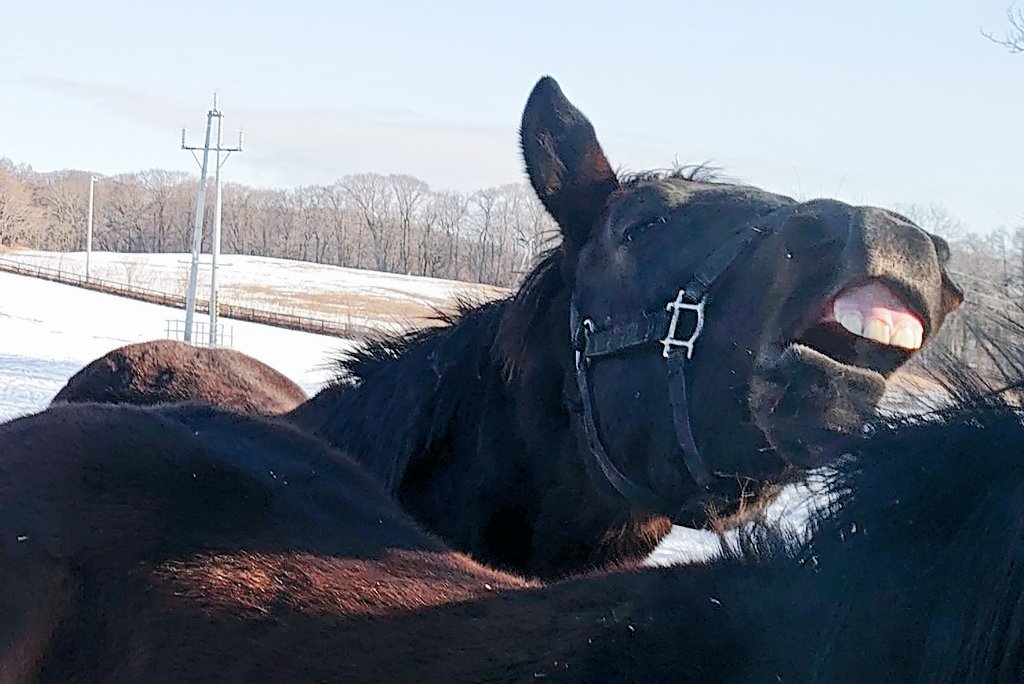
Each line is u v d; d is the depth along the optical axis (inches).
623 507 121.5
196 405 110.6
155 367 187.9
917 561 52.2
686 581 66.3
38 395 674.2
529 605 72.5
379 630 71.9
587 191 122.6
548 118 124.9
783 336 91.9
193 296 1216.8
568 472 125.0
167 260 3157.0
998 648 46.0
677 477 106.4
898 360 87.7
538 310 125.6
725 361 99.0
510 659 65.4
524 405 126.5
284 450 103.4
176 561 80.1
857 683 52.2
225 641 74.0
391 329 155.9
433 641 69.7
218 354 201.2
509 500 129.2
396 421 135.9
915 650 51.1
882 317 85.6
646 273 108.2
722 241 103.4
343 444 141.4
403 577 80.4
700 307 101.5
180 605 77.0
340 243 4092.0
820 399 88.6
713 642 60.3
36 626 79.4
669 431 105.2
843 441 58.9
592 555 129.0
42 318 1437.0
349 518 91.5
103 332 1341.0
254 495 89.2
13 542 81.8
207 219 4306.1
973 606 47.6
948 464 52.2
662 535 129.8
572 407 121.6
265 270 2866.6
